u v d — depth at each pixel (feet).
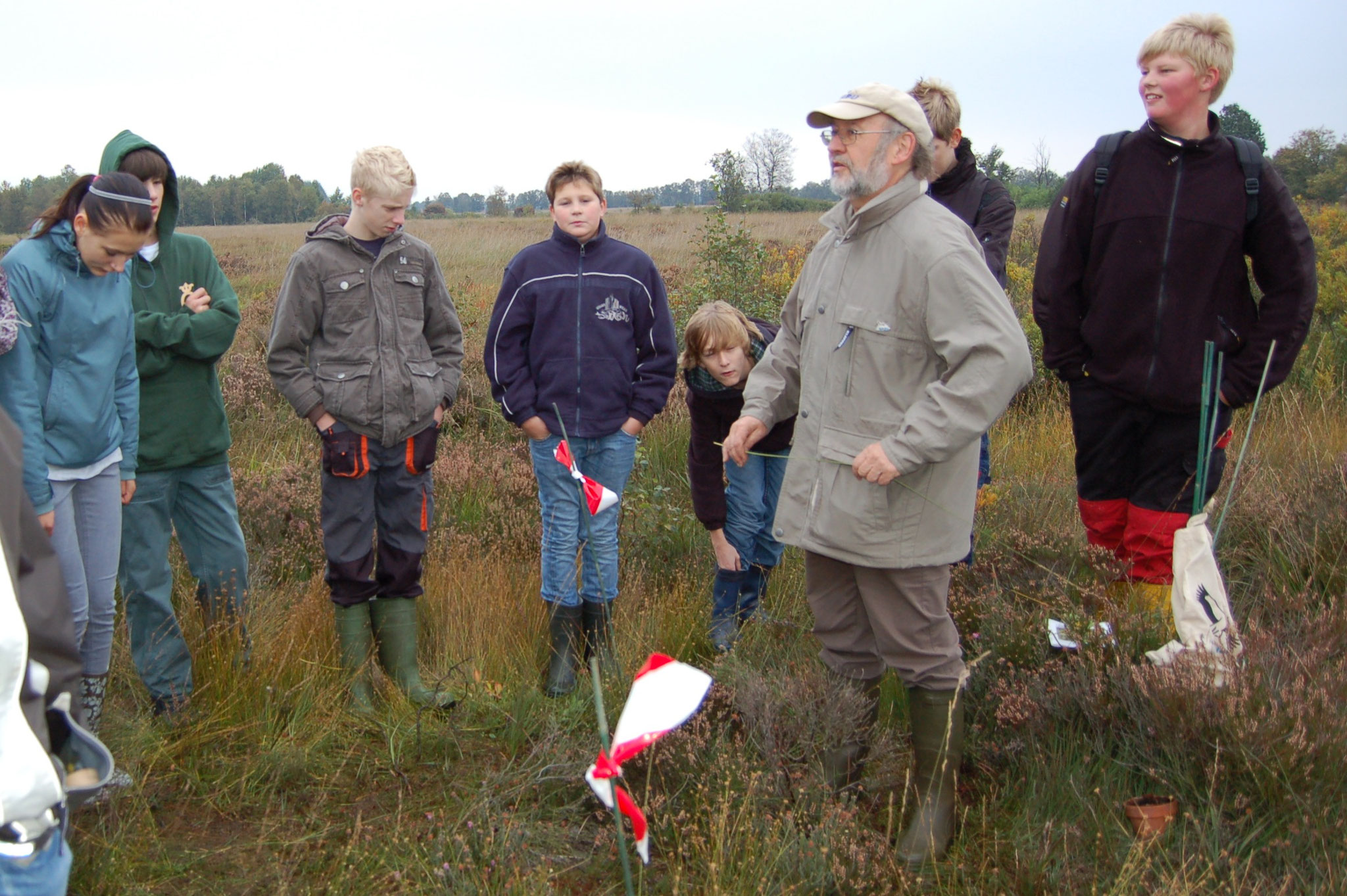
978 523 15.79
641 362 12.64
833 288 9.29
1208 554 10.44
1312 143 113.29
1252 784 9.20
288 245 94.68
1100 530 12.92
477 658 12.70
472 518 17.04
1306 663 10.12
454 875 8.59
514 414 12.15
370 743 11.10
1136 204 11.40
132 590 10.80
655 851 9.23
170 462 10.67
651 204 146.61
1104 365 12.01
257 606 12.99
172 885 8.76
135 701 11.13
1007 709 10.36
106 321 9.31
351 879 8.68
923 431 8.30
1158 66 11.02
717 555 13.09
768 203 139.54
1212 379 11.39
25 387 8.72
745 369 12.23
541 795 10.04
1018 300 30.01
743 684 10.73
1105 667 10.87
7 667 5.48
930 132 8.82
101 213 8.79
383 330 11.63
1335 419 20.36
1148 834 8.84
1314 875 8.23
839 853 8.69
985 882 8.71
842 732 9.93
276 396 23.85
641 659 12.25
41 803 5.68
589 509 10.59
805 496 9.46
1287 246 11.05
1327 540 14.11
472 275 59.57
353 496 11.79
